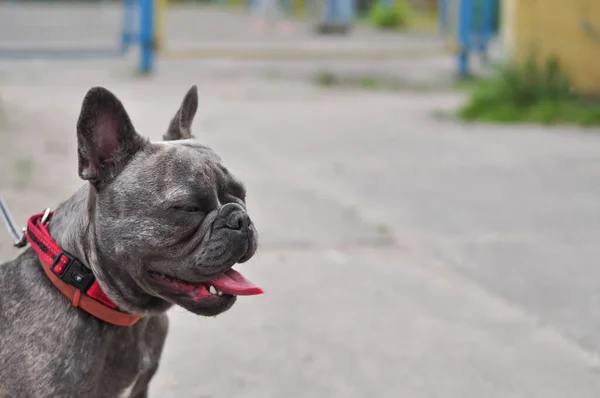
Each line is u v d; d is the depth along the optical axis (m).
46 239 1.56
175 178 1.52
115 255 1.52
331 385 1.95
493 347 2.11
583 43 5.52
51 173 3.34
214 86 6.26
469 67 7.62
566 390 1.95
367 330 2.18
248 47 7.50
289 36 9.21
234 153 4.00
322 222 2.96
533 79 5.52
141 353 1.60
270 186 3.42
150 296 1.56
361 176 3.68
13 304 1.55
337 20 9.62
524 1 5.55
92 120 1.52
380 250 2.71
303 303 2.30
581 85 5.57
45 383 1.51
